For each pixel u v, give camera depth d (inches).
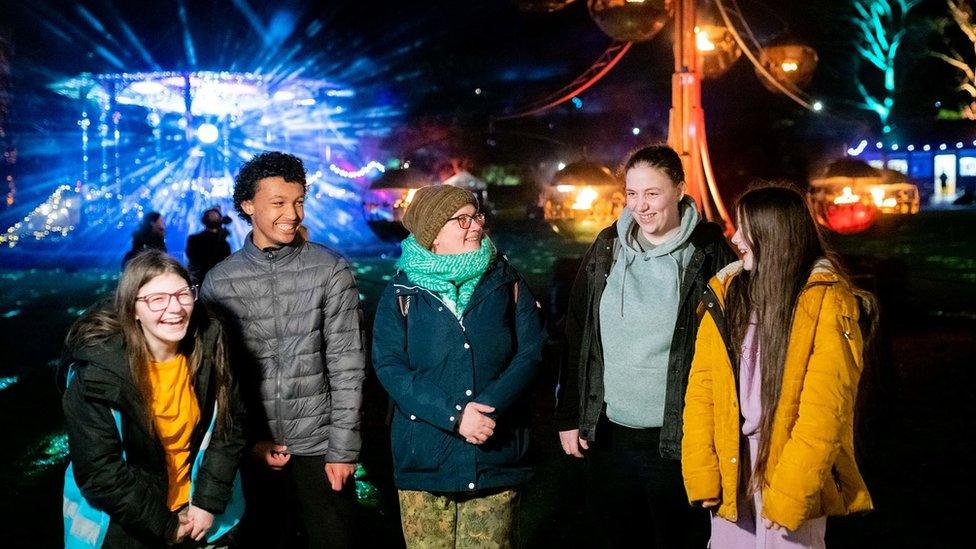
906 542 197.5
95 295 686.5
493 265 148.8
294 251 160.7
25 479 249.3
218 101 1198.9
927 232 1122.0
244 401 141.5
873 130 1872.5
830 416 117.3
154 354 131.8
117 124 1199.6
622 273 149.3
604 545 155.9
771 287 123.9
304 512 161.9
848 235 1073.5
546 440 288.2
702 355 131.9
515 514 149.0
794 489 117.0
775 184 130.6
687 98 434.3
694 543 191.6
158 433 131.2
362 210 1306.6
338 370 159.2
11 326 534.3
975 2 1696.6
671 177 145.6
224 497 134.6
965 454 259.9
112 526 130.5
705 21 465.7
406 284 147.8
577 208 687.7
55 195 1178.6
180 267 130.2
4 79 1295.5
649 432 146.9
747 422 126.4
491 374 144.7
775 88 519.2
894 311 509.0
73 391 126.4
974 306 557.9
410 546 147.9
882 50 1834.4
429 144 1728.6
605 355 149.6
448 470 142.3
